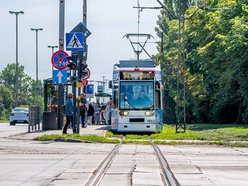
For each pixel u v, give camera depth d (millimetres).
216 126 93750
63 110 68312
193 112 126562
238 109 116500
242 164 32562
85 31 55719
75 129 56062
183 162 33031
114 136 56562
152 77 64312
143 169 28906
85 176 26109
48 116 68625
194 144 48594
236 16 78938
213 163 33031
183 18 67188
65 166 30516
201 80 116688
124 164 31406
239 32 73375
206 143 48812
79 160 33656
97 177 25859
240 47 73875
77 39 53625
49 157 35656
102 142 49312
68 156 36406
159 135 57531
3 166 30656
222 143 48500
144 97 63844
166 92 134500
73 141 49938
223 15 83000
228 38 74562
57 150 41000
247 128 80188
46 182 24516
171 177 26047
